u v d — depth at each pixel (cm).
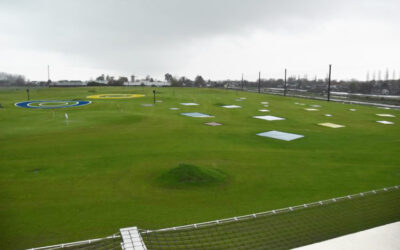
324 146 2327
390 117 4172
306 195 1291
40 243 878
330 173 1630
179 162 1780
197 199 1230
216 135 2648
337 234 893
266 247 812
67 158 1827
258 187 1389
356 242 735
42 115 3631
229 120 3594
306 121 3647
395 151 2189
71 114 3716
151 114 3869
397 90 11662
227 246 818
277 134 2778
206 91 9262
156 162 1770
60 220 1030
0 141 2258
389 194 1271
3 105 4794
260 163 1806
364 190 1362
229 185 1409
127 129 2819
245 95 7900
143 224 1001
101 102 5291
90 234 932
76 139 2356
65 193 1281
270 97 7388
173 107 4769
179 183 1395
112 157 1862
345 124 3478
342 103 6116
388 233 780
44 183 1402
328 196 1279
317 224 965
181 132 2736
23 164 1695
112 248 816
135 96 6719
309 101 6456
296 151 2139
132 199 1223
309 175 1588
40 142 2239
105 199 1220
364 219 1004
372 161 1898
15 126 2881
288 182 1469
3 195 1252
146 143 2266
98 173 1554
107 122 3169
